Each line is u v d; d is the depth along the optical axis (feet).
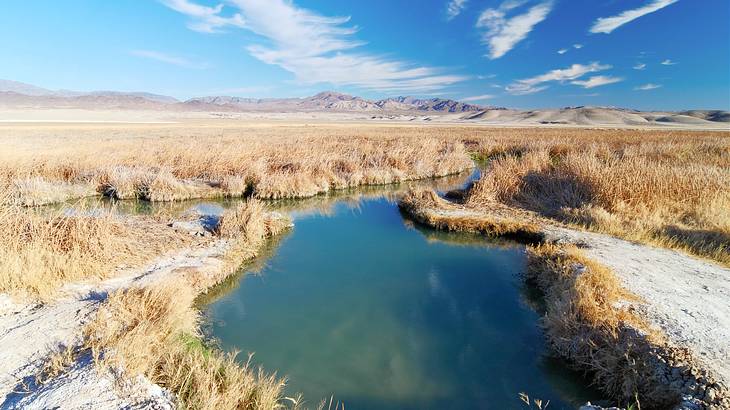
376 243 32.68
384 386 15.56
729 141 89.86
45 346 14.16
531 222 34.30
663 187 36.50
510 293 23.57
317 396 14.92
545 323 18.88
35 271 19.08
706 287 19.65
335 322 20.30
